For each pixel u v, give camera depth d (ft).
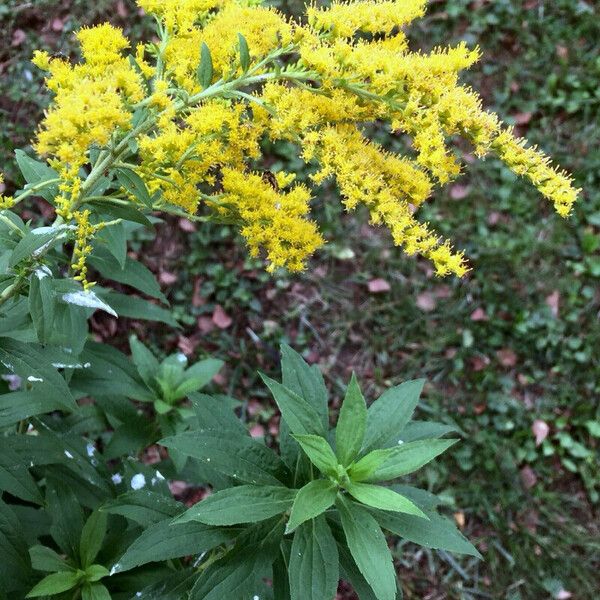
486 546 3.79
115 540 2.03
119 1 4.50
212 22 1.71
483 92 4.75
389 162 1.72
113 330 3.92
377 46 1.64
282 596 1.70
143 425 2.41
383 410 1.72
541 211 4.49
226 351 4.07
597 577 3.78
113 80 1.49
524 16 4.90
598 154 4.60
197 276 4.18
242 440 1.69
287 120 1.64
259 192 1.73
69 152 1.46
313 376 1.83
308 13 1.64
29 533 2.18
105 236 1.82
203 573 1.64
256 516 1.56
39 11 4.50
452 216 4.43
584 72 4.81
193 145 1.65
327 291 4.28
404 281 4.33
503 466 3.96
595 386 4.21
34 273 1.56
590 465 4.04
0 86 4.30
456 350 4.22
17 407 1.82
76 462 1.95
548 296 4.33
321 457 1.57
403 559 3.70
